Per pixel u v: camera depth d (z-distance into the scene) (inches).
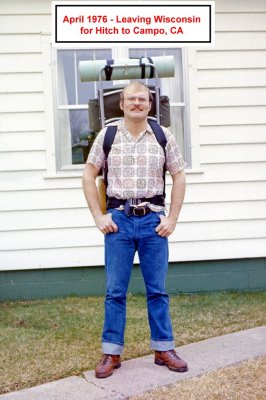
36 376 149.8
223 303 221.6
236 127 237.3
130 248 144.6
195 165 235.9
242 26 235.0
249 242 240.1
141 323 194.9
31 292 234.4
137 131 140.9
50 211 232.8
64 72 234.2
